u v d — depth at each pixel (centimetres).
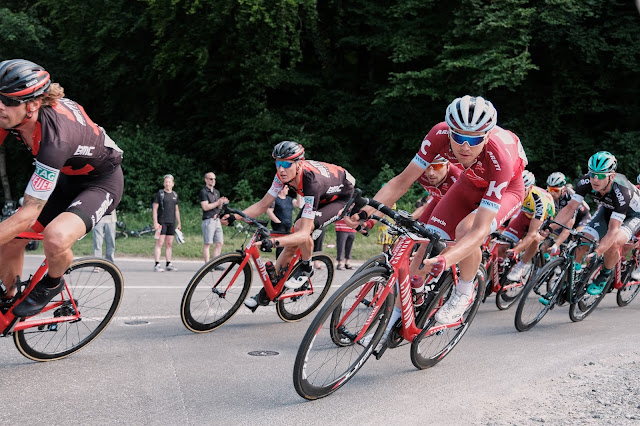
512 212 392
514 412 308
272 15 1673
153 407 309
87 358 392
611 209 602
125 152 1858
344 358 348
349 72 2102
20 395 319
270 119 1886
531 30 1741
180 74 1997
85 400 315
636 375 370
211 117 2034
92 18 1842
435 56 1811
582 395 334
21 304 344
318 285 566
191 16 1727
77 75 2064
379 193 374
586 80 1869
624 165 1755
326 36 2030
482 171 365
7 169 2123
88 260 398
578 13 1664
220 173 1995
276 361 404
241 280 504
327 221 540
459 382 364
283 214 838
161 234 883
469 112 322
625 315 629
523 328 527
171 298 629
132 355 403
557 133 1877
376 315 348
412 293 365
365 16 1933
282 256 526
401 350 442
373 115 1977
